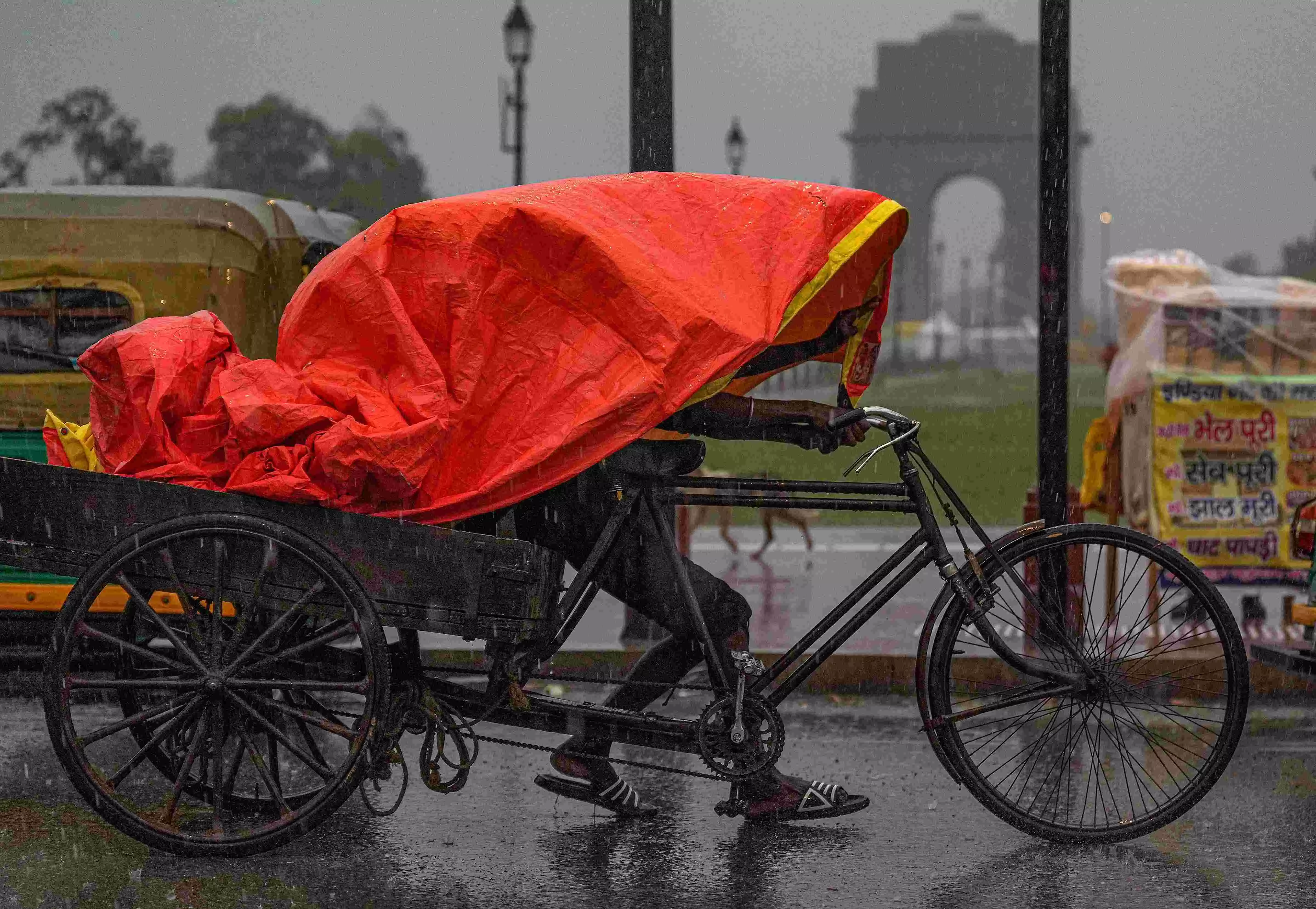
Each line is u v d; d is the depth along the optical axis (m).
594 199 4.32
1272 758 5.66
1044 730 5.87
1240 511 7.58
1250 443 7.57
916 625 8.17
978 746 5.48
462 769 4.48
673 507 5.00
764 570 10.92
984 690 6.75
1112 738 5.19
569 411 4.15
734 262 4.23
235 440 4.22
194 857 4.32
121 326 7.15
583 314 4.20
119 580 4.20
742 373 4.61
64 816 4.82
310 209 8.84
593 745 4.73
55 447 4.91
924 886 4.21
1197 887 4.20
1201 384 7.57
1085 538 4.60
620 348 4.15
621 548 4.52
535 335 4.20
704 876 4.30
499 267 4.19
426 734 4.66
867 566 11.15
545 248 4.18
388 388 4.19
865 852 4.53
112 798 4.22
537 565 4.25
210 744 4.65
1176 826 4.79
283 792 5.05
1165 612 6.80
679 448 4.48
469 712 4.50
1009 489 17.20
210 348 4.34
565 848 4.55
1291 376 7.61
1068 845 4.57
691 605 4.43
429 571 4.21
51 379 7.03
